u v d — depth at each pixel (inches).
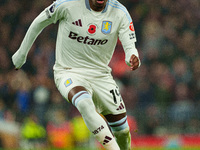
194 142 1612.9
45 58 1843.0
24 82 1590.8
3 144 1427.2
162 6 2176.4
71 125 1482.5
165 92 1763.0
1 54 1893.5
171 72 1855.3
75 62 657.6
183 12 2170.3
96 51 655.8
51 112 1541.6
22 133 1409.9
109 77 680.4
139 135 1620.3
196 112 1689.2
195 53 1984.5
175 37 2033.7
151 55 1915.6
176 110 1676.9
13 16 2064.5
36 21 657.0
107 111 682.8
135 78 1824.6
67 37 652.1
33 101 1594.5
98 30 644.1
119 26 658.2
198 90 1812.3
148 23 2091.5
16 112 1520.7
